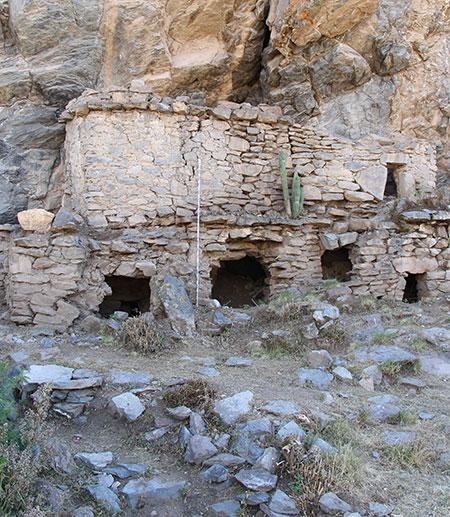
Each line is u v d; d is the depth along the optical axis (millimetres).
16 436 4359
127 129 9586
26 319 8305
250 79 12312
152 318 7711
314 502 4062
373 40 11180
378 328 7668
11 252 8570
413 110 11758
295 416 5059
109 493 4152
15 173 11109
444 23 11336
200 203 9797
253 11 11430
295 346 7137
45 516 3752
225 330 7969
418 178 10906
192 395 5340
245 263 11531
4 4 11391
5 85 11125
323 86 11516
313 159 10484
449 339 7281
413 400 5887
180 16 11281
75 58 11109
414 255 9594
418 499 4223
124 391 5605
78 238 8664
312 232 10078
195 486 4332
